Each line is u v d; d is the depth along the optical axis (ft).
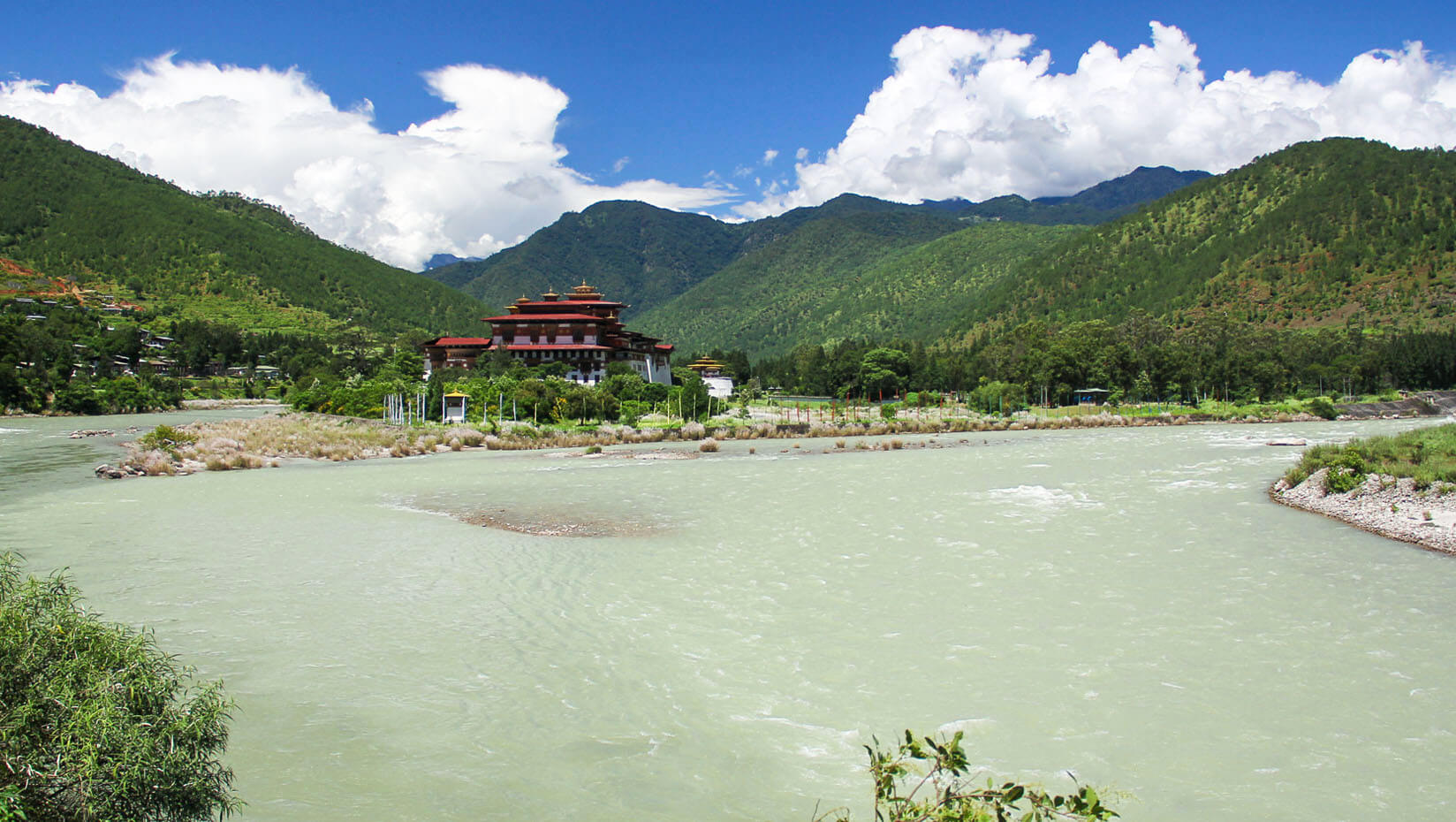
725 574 82.28
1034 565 84.17
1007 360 505.66
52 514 120.78
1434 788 40.60
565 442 254.88
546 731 47.39
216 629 65.05
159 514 120.78
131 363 556.10
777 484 148.25
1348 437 249.14
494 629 65.21
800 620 67.00
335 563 87.81
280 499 136.67
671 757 44.32
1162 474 156.97
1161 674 54.85
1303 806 38.99
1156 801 39.45
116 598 73.82
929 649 60.03
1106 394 451.94
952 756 28.86
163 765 30.35
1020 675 54.85
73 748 28.22
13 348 443.32
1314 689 52.26
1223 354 475.72
